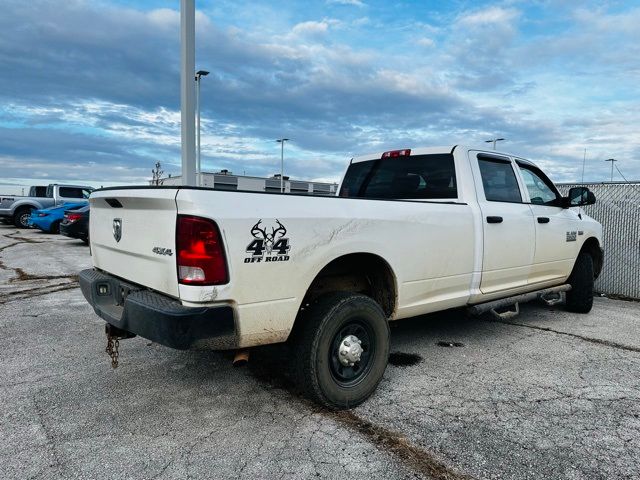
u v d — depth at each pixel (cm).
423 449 275
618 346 480
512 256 470
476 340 494
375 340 339
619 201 768
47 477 244
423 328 540
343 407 322
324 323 306
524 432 296
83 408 324
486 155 477
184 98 619
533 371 404
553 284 567
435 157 470
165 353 435
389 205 356
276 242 284
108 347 340
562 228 551
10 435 286
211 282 261
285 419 311
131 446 275
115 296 339
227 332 269
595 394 357
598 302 720
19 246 1365
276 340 294
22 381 370
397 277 360
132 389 356
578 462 263
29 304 640
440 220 391
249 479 244
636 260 752
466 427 302
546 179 568
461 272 415
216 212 262
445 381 379
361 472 251
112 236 344
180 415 315
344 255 332
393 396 349
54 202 2133
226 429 296
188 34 610
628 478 249
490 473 252
